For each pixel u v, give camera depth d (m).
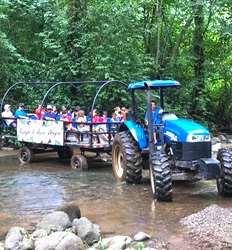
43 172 9.97
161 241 4.96
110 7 15.88
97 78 15.44
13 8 16.14
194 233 5.18
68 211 5.78
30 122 11.42
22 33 17.00
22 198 7.26
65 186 8.28
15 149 14.50
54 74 15.98
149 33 19.28
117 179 8.82
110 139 10.26
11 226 5.64
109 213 6.27
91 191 7.80
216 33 19.48
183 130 7.34
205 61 19.31
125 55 15.59
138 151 8.40
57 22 15.84
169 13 19.59
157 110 8.58
